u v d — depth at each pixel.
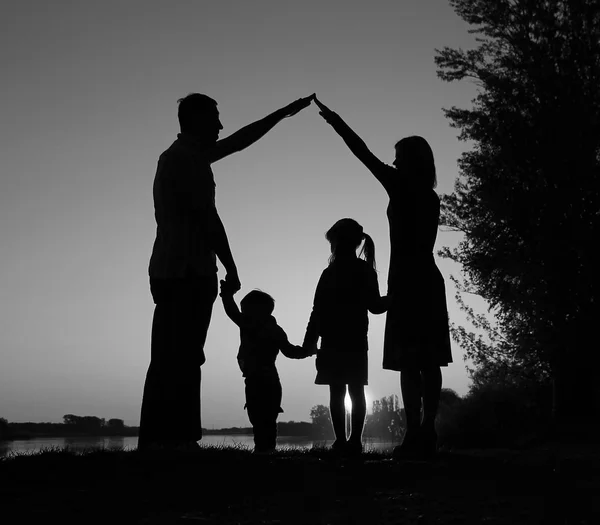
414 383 5.86
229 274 5.69
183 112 5.96
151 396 5.44
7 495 3.59
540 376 19.42
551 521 3.24
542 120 18.39
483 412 17.95
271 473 4.30
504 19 20.14
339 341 6.14
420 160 6.28
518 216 18.12
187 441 5.40
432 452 5.71
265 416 7.25
